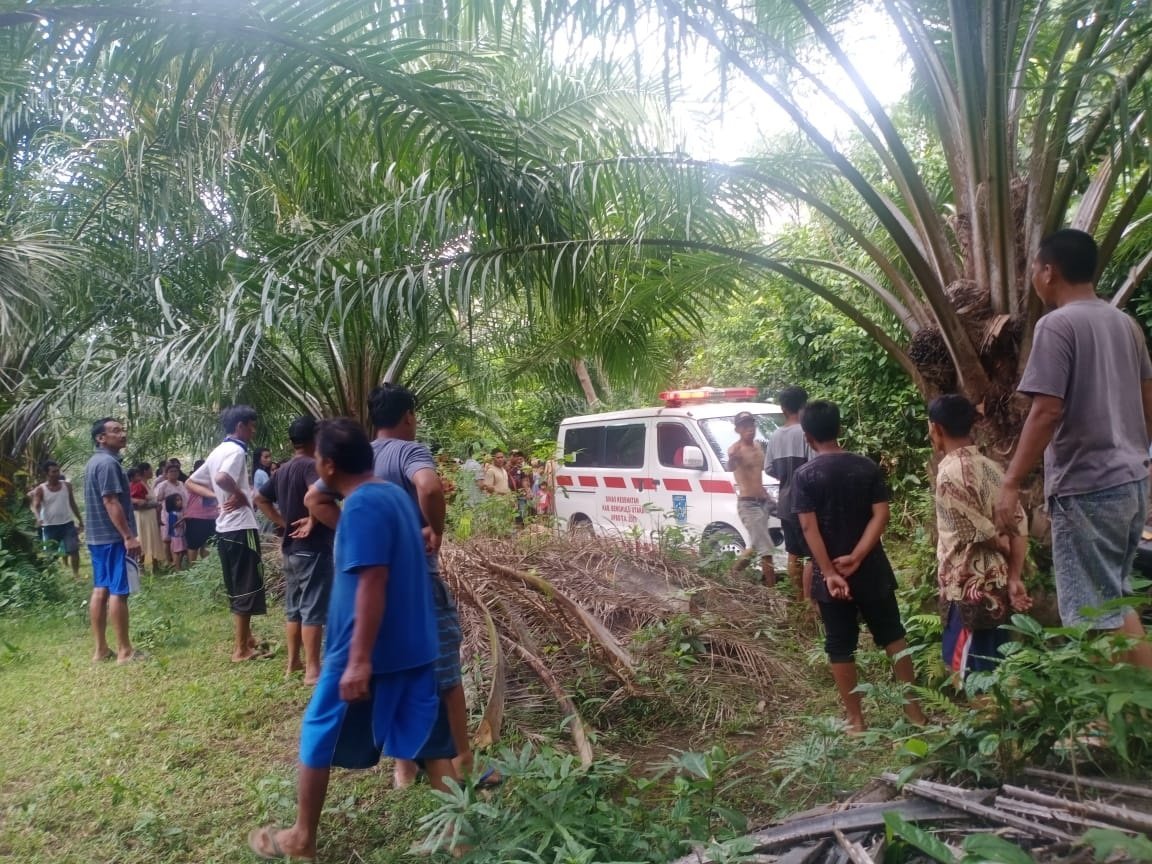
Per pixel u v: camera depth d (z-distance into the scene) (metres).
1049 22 5.04
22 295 7.25
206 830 3.69
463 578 5.56
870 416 10.85
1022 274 4.71
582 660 5.00
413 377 10.60
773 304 12.32
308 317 5.53
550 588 5.25
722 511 8.86
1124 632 2.84
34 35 4.04
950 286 4.92
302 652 6.58
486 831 2.76
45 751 4.68
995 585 3.80
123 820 3.78
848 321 10.56
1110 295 6.69
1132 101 4.08
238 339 5.57
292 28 4.10
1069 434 3.07
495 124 5.22
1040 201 4.69
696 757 2.96
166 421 8.91
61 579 10.27
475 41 6.27
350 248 5.93
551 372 9.90
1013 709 2.80
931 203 5.07
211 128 6.18
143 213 7.95
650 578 6.42
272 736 4.77
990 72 4.51
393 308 5.59
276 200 7.69
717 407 9.63
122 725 5.01
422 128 5.15
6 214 8.18
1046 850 2.21
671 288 6.76
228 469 6.35
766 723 4.64
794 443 6.49
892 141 4.91
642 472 10.06
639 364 8.18
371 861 3.32
